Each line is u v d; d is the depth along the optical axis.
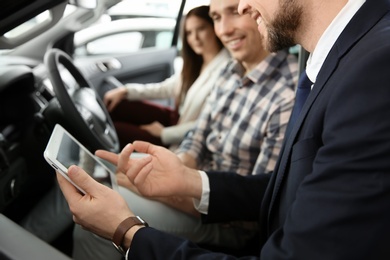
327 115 0.57
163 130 1.93
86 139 1.23
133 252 0.69
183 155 1.44
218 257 0.66
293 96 1.19
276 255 0.57
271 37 0.76
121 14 2.52
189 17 1.89
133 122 2.17
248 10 0.81
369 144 0.49
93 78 2.23
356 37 0.62
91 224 0.73
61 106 1.20
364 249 0.50
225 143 1.34
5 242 0.63
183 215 1.19
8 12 0.92
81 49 2.38
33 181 1.36
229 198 1.02
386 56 0.51
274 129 1.19
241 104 1.31
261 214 0.87
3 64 1.46
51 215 1.34
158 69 2.69
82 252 1.12
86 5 1.54
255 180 1.06
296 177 0.67
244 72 1.42
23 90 1.34
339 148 0.52
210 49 1.92
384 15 0.62
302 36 0.72
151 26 2.66
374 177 0.49
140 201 1.19
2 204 1.15
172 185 0.97
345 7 0.65
